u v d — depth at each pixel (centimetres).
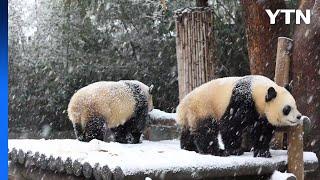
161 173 508
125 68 1585
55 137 1617
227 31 1534
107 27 1603
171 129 1238
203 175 534
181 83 831
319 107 718
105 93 760
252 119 582
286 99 568
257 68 814
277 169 583
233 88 588
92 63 1592
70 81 1593
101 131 748
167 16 1552
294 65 733
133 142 794
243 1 834
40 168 664
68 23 1608
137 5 1588
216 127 603
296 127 584
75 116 762
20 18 1683
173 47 1552
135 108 777
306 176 709
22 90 1672
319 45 718
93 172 527
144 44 1584
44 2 1655
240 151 610
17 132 1678
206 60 817
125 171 491
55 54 1619
